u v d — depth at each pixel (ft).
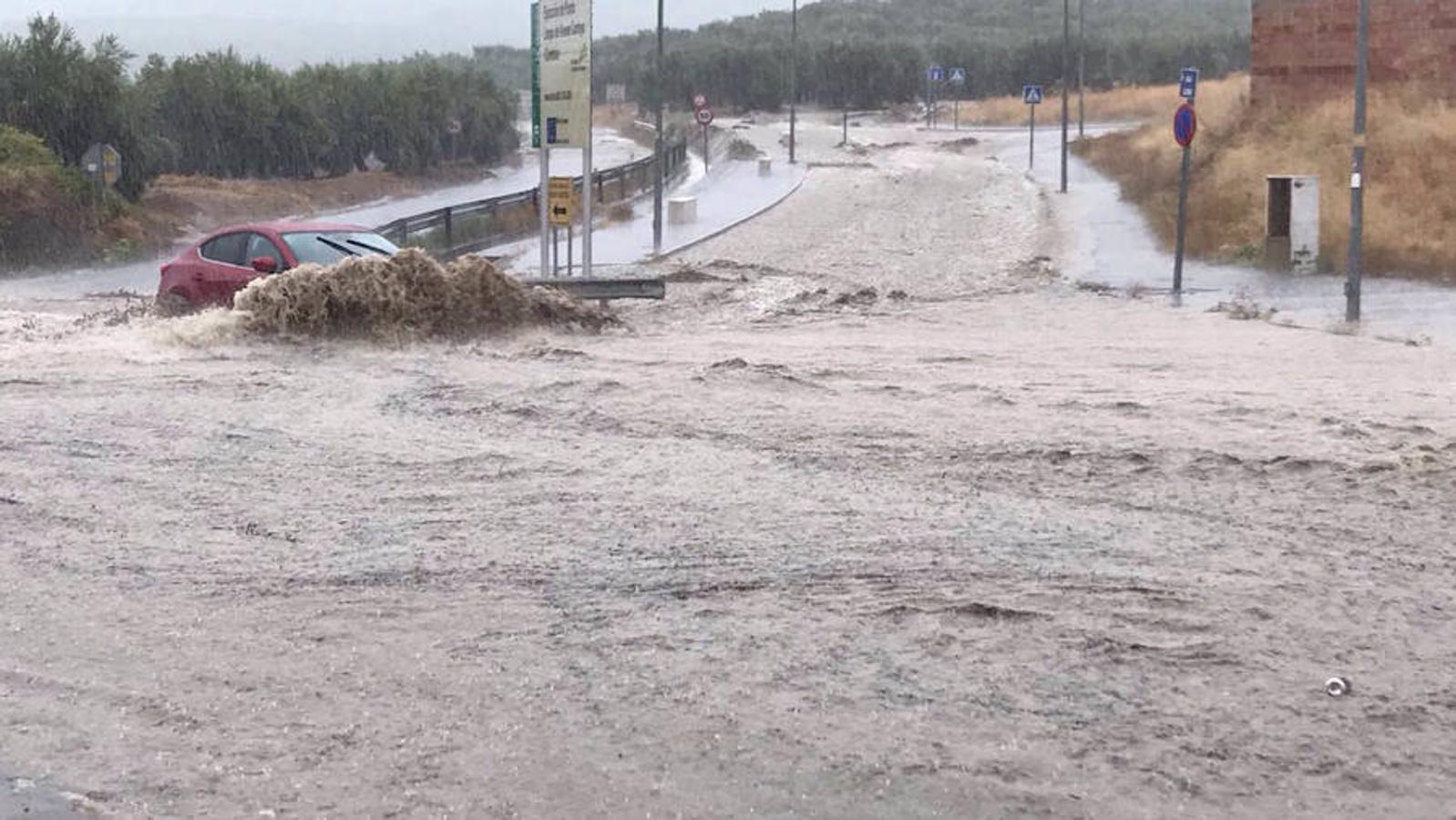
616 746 16.75
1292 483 28.96
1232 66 406.62
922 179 175.63
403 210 169.99
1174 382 43.47
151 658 19.80
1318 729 17.02
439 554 24.40
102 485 29.78
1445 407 37.88
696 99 187.01
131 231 124.36
